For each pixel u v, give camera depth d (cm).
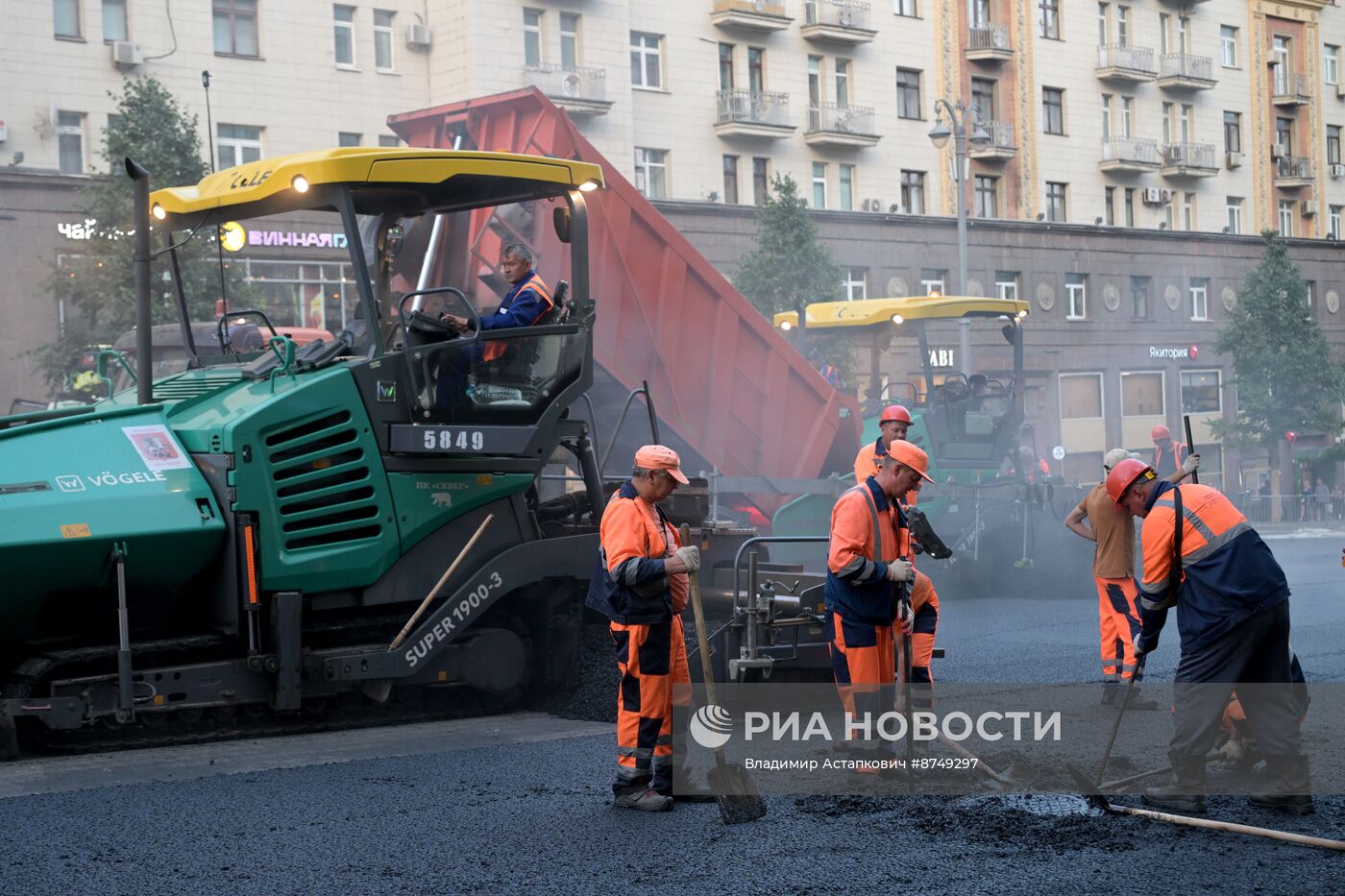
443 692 833
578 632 862
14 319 2462
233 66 2728
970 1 3962
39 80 2517
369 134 2905
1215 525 587
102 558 700
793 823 565
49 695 696
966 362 1575
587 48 3105
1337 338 4912
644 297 1233
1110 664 839
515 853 527
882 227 3672
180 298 844
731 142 3441
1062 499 1484
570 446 858
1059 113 4194
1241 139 4716
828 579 656
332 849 535
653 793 594
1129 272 4253
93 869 511
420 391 784
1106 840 534
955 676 932
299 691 741
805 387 1384
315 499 752
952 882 484
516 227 974
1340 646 1077
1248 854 514
